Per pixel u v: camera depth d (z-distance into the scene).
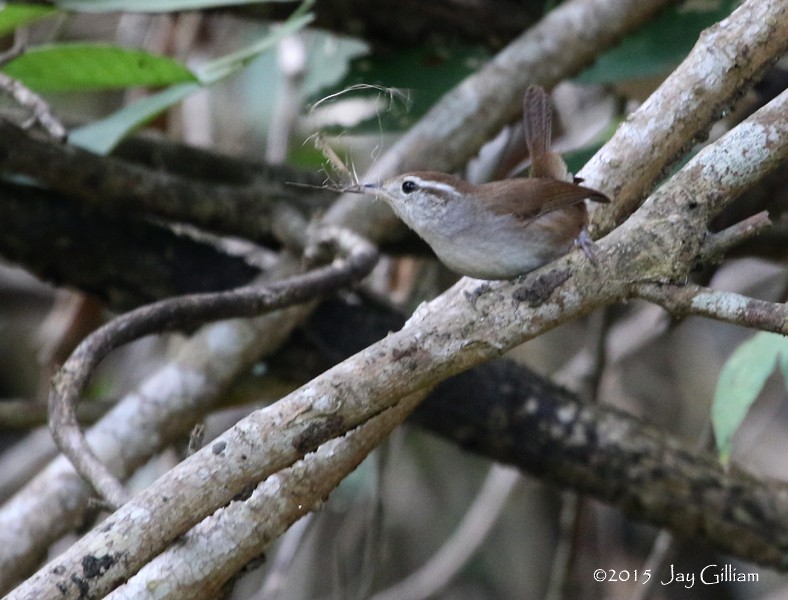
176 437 8.10
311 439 4.69
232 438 4.65
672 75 5.68
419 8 9.45
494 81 8.41
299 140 11.98
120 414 8.01
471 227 5.84
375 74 9.52
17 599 4.47
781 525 8.41
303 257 8.44
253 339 8.05
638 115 5.74
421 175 6.16
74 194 8.58
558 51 8.43
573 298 4.95
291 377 8.88
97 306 9.94
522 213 5.76
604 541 12.67
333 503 11.18
